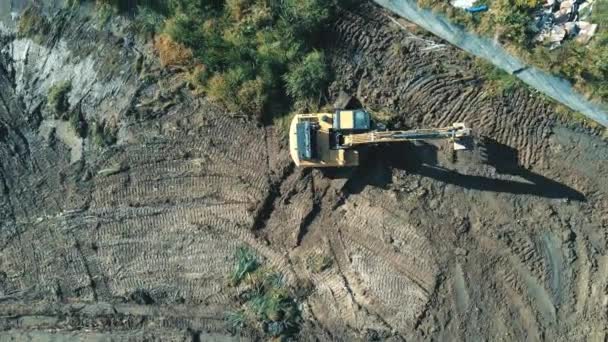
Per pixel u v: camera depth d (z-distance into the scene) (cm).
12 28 2414
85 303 2367
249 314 2275
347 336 2225
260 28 2302
